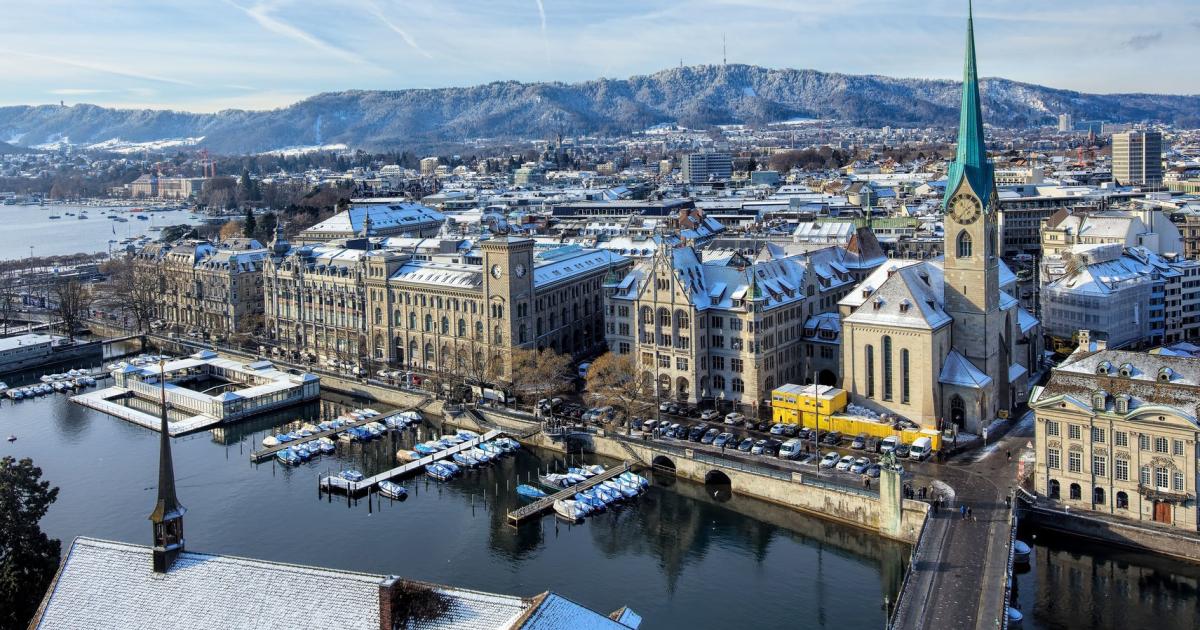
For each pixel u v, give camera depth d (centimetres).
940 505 17625
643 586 16338
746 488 19862
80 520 19400
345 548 17875
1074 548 16825
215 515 19512
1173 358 17038
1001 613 13825
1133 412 16512
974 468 19488
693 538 18138
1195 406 16112
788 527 18500
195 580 9875
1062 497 17562
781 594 15962
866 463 19688
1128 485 16812
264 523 19075
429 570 16975
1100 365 17512
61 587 10112
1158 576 15850
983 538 16225
